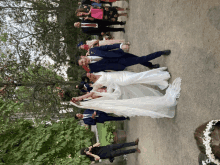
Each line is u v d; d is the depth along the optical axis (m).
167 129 3.35
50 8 7.09
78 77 7.41
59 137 5.50
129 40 6.11
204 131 1.92
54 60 6.38
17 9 6.11
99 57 3.68
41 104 5.73
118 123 7.17
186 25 2.78
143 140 4.60
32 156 4.82
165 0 3.47
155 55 3.34
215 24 2.16
